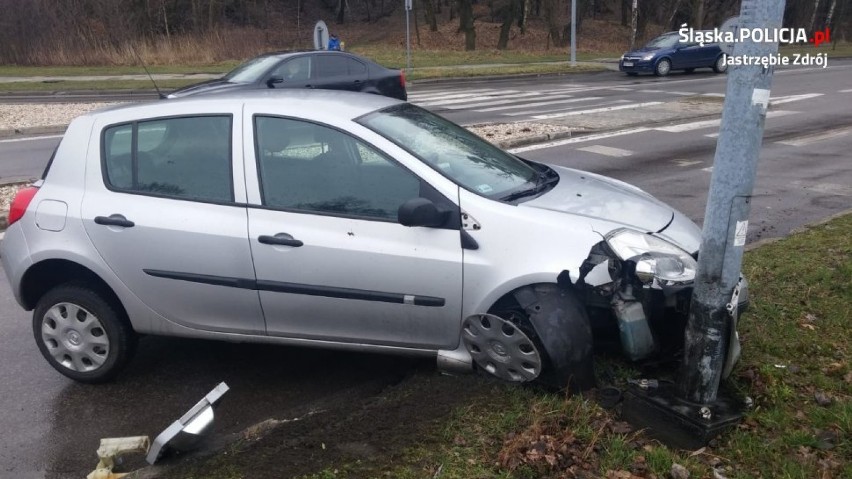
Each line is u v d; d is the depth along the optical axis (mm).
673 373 4137
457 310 4020
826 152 12289
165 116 4496
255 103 4422
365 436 3551
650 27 53094
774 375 4043
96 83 24875
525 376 3906
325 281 4121
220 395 3717
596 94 21688
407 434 3541
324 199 4180
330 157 4234
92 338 4598
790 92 21359
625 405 3682
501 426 3584
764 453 3398
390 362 4871
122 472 3621
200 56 32844
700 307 3527
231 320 4387
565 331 3779
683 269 3850
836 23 49469
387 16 60344
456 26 51438
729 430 3535
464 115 17031
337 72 15641
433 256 3969
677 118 16016
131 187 4477
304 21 58812
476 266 3918
